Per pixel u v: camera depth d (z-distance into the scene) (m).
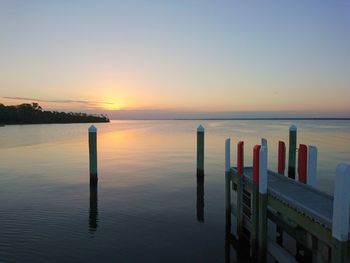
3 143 45.16
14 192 16.89
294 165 15.78
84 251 10.05
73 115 191.38
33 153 33.31
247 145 39.50
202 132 19.66
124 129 99.69
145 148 38.09
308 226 6.93
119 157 30.12
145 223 12.45
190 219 12.91
